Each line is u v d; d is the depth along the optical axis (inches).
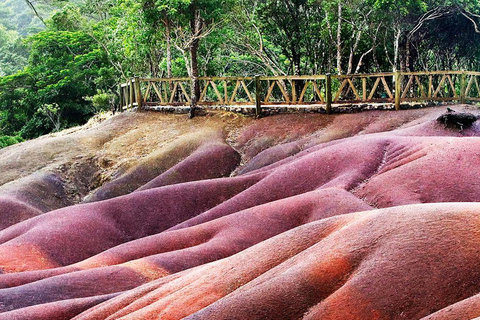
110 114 1374.3
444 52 1537.9
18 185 991.0
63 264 734.5
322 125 1019.3
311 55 1425.9
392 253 341.1
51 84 1836.9
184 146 1053.8
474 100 1021.2
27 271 644.1
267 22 1357.0
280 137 1023.0
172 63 1491.1
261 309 336.8
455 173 639.8
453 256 324.5
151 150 1082.1
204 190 839.7
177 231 695.1
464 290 308.7
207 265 478.6
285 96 1088.2
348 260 354.0
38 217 821.2
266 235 644.1
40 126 1863.9
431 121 861.8
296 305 337.1
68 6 1720.0
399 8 1253.1
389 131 897.5
